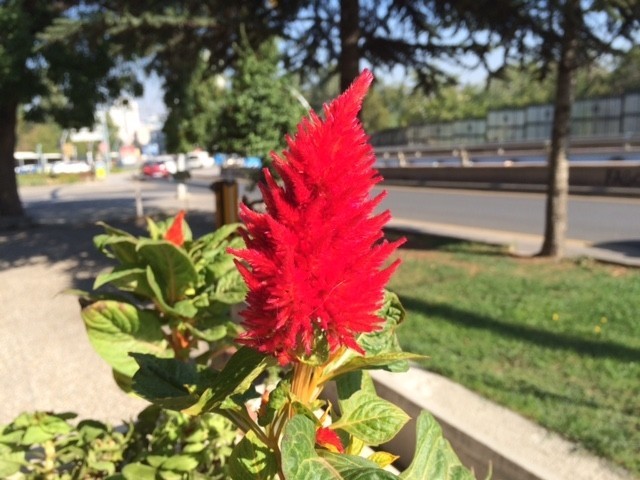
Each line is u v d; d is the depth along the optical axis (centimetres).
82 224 1662
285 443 114
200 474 254
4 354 601
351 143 119
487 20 802
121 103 1409
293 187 121
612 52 780
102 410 466
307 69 1022
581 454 342
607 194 1914
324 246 116
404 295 715
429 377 450
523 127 4538
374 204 122
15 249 1241
